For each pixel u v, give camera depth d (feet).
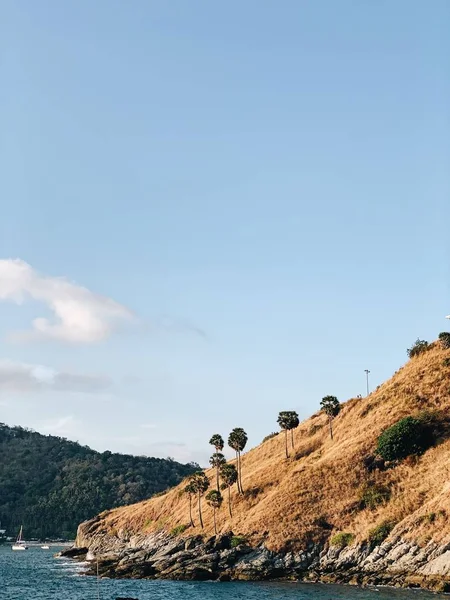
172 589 316.81
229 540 385.70
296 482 408.26
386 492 370.94
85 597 297.53
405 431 392.88
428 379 448.65
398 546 319.88
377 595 270.26
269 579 345.31
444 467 363.97
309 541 360.48
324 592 286.87
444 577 284.41
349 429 459.32
